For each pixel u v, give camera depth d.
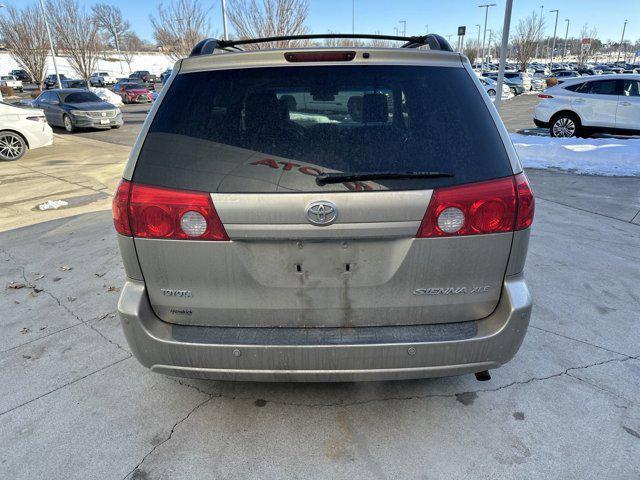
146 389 2.75
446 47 2.50
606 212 6.15
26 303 3.83
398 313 2.09
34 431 2.43
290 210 1.90
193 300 2.09
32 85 50.62
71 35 35.59
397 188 1.91
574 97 12.49
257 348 2.04
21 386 2.79
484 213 1.96
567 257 4.57
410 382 2.77
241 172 1.94
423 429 2.41
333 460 2.23
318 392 2.70
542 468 2.16
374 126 2.01
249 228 1.94
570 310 3.55
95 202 7.28
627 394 2.64
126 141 15.06
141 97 32.78
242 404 2.61
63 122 17.69
